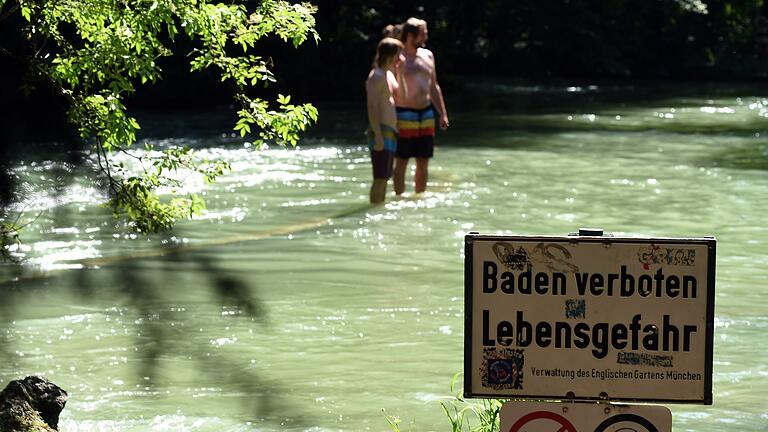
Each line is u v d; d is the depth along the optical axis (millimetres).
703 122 49281
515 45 84188
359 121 48812
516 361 6836
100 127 13547
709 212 25359
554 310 6793
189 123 46844
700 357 6719
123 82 13508
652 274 6715
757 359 14031
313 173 31641
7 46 27672
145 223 14062
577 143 40344
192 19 12672
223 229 23094
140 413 12000
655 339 6738
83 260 19969
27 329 15430
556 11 81500
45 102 36344
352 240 21953
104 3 12938
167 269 19312
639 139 41906
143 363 13891
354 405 12289
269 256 20422
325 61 61906
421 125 27250
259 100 13445
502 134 43438
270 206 25969
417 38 27078
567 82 78125
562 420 6855
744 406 12219
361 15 63406
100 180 28609
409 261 20016
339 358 14109
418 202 26609
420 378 13250
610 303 6754
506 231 22812
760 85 77250
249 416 11914
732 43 87438
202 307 16719
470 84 74375
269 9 12906
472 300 6840
